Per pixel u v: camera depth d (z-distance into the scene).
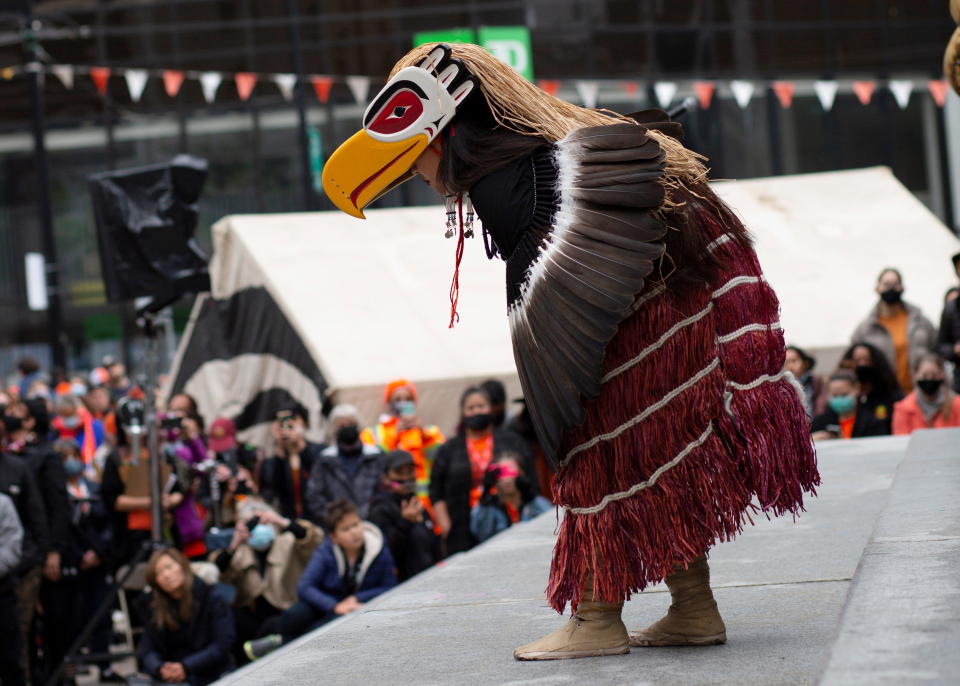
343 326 10.34
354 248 11.41
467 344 10.45
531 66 21.98
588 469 2.31
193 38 22.70
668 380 2.27
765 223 12.88
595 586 2.30
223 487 8.93
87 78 23.16
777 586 3.04
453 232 2.46
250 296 11.06
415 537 7.48
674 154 2.37
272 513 7.89
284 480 8.98
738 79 22.48
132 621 9.21
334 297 10.66
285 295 10.59
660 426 2.27
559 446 2.32
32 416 9.02
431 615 3.16
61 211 23.64
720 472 2.27
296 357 10.35
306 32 22.48
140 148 23.11
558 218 2.25
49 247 19.45
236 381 11.03
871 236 12.62
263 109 22.62
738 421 2.30
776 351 2.38
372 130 2.39
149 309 8.20
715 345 2.31
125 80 23.05
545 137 2.33
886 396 8.24
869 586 2.04
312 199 22.44
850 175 13.86
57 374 16.73
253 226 11.50
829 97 14.88
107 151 23.20
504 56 21.73
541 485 8.45
